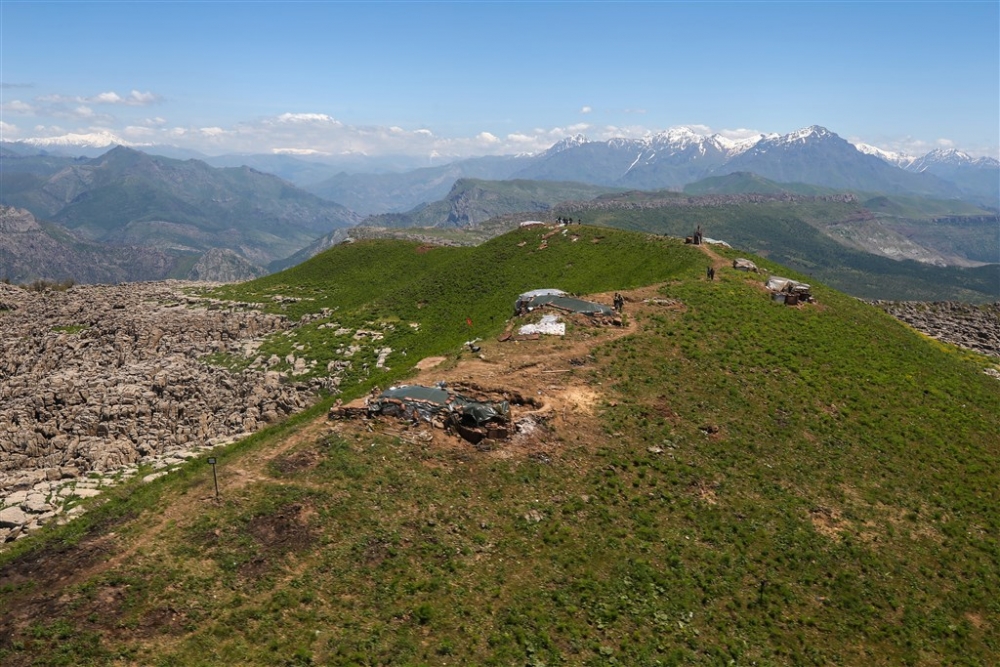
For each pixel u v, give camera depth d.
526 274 112.44
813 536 38.97
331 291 139.62
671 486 40.69
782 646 31.11
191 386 75.94
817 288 87.69
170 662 23.08
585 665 26.86
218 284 161.00
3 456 58.19
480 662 25.69
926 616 34.94
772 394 53.66
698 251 97.12
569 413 45.16
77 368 88.88
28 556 29.25
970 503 45.00
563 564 32.94
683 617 31.30
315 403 74.06
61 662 22.39
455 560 31.53
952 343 108.94
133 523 31.25
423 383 47.00
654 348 57.50
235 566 28.38
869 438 50.34
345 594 28.02
